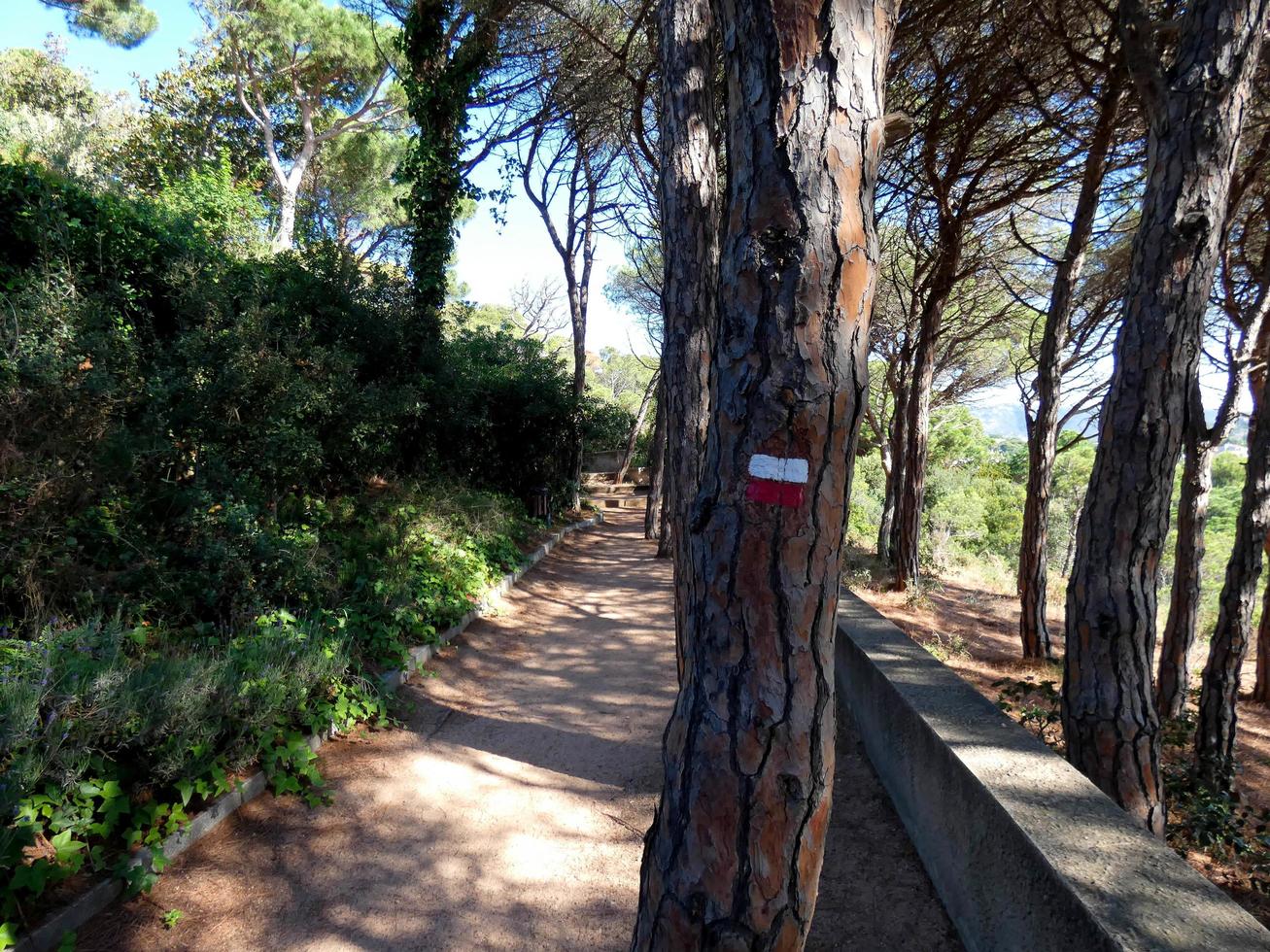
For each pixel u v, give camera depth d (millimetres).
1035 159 8867
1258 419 6547
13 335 4711
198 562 5004
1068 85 7801
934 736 3309
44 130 18672
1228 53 3639
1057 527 28828
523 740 5207
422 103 11227
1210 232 3699
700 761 1616
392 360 9203
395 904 3318
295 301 7898
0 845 2641
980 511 27438
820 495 1573
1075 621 3980
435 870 3592
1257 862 4004
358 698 5062
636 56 10281
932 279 12086
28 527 4332
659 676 6801
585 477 30312
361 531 7855
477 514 10516
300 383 6457
